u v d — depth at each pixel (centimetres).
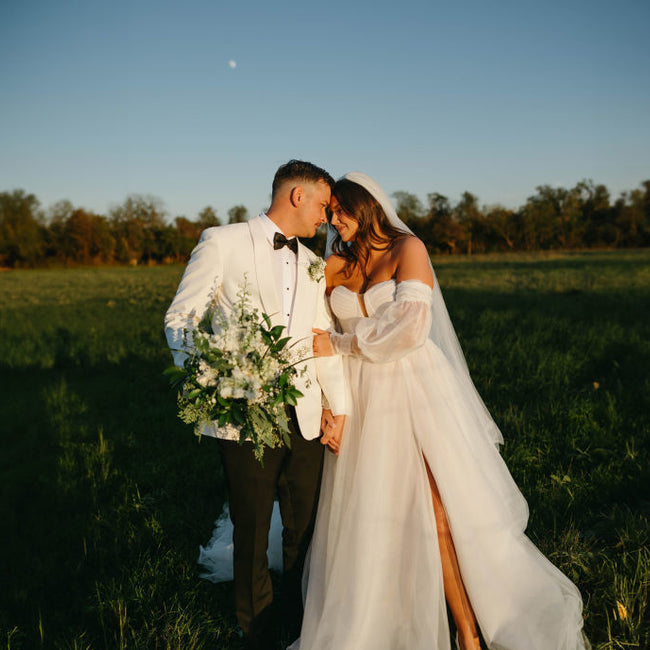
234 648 240
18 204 6850
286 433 221
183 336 224
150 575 281
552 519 313
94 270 5591
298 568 259
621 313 1032
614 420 444
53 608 268
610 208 7588
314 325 257
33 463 450
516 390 541
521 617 229
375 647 222
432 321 273
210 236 230
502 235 7462
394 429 237
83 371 772
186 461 425
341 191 254
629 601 237
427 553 224
